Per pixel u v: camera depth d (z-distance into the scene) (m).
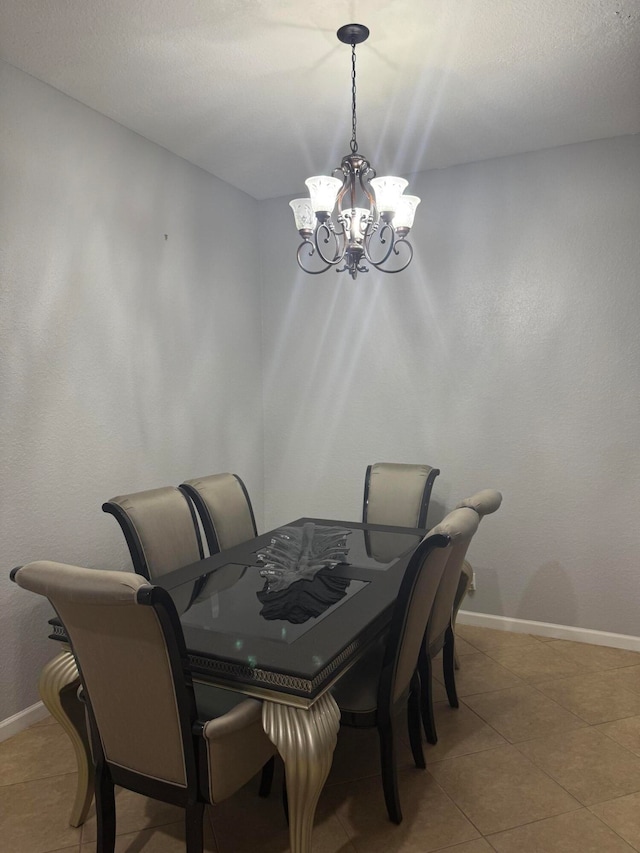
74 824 1.90
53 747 2.36
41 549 2.59
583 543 3.28
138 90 2.64
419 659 2.25
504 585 3.48
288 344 4.07
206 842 1.83
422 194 3.59
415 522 3.20
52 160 2.61
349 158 2.29
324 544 2.48
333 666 1.57
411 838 1.84
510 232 3.38
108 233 2.90
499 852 1.78
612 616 3.23
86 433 2.80
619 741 2.35
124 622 1.39
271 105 2.79
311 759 1.49
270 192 3.97
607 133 3.08
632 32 2.22
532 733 2.41
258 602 1.97
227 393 3.81
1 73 2.38
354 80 2.32
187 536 2.59
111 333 2.93
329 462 3.98
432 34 2.23
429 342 3.62
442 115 2.88
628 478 3.16
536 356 3.34
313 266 3.96
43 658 2.59
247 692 1.57
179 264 3.38
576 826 1.88
